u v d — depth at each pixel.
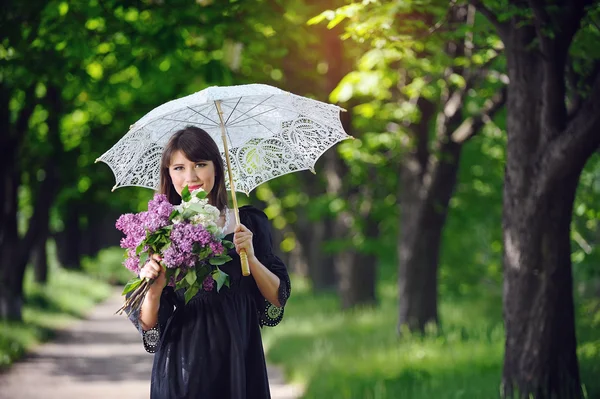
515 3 8.15
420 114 15.40
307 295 30.36
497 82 13.99
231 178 4.98
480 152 18.59
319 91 14.61
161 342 4.93
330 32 13.91
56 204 30.91
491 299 21.80
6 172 20.28
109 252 55.38
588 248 14.28
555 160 8.13
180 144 4.96
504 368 8.73
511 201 8.58
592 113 7.88
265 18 10.83
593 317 14.86
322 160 24.45
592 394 8.59
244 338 4.93
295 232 32.91
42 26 11.08
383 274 32.25
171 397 4.83
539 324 8.46
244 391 4.84
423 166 15.88
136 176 5.45
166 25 10.67
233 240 4.95
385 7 8.41
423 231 15.84
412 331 15.78
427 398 9.71
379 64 11.55
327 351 14.94
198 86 12.89
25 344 18.28
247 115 5.46
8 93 16.09
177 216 4.70
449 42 13.20
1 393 12.85
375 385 10.77
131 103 18.83
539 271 8.45
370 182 19.80
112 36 11.38
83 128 22.36
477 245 21.36
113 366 16.36
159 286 4.77
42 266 31.00
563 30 7.88
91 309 31.30
